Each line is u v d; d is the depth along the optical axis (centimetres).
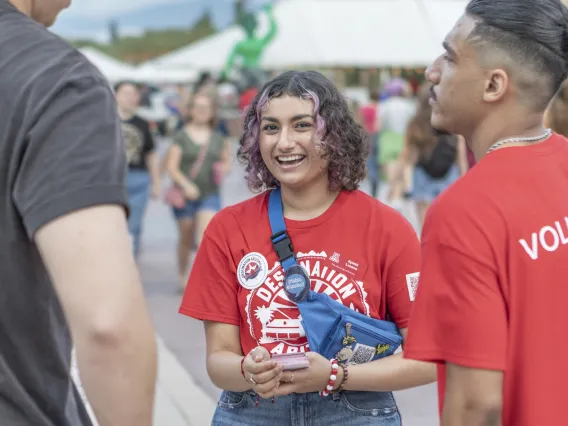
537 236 192
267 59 2177
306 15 2192
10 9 166
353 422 269
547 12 196
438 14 2142
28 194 151
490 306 187
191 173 845
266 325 271
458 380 190
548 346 192
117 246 150
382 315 276
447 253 191
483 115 204
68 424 170
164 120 3262
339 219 274
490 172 197
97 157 152
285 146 272
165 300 847
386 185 1777
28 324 162
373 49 2112
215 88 868
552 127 365
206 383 580
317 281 271
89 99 155
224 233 279
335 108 276
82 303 146
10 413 162
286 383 259
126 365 148
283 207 279
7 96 155
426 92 830
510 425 196
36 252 160
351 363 267
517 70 197
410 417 519
